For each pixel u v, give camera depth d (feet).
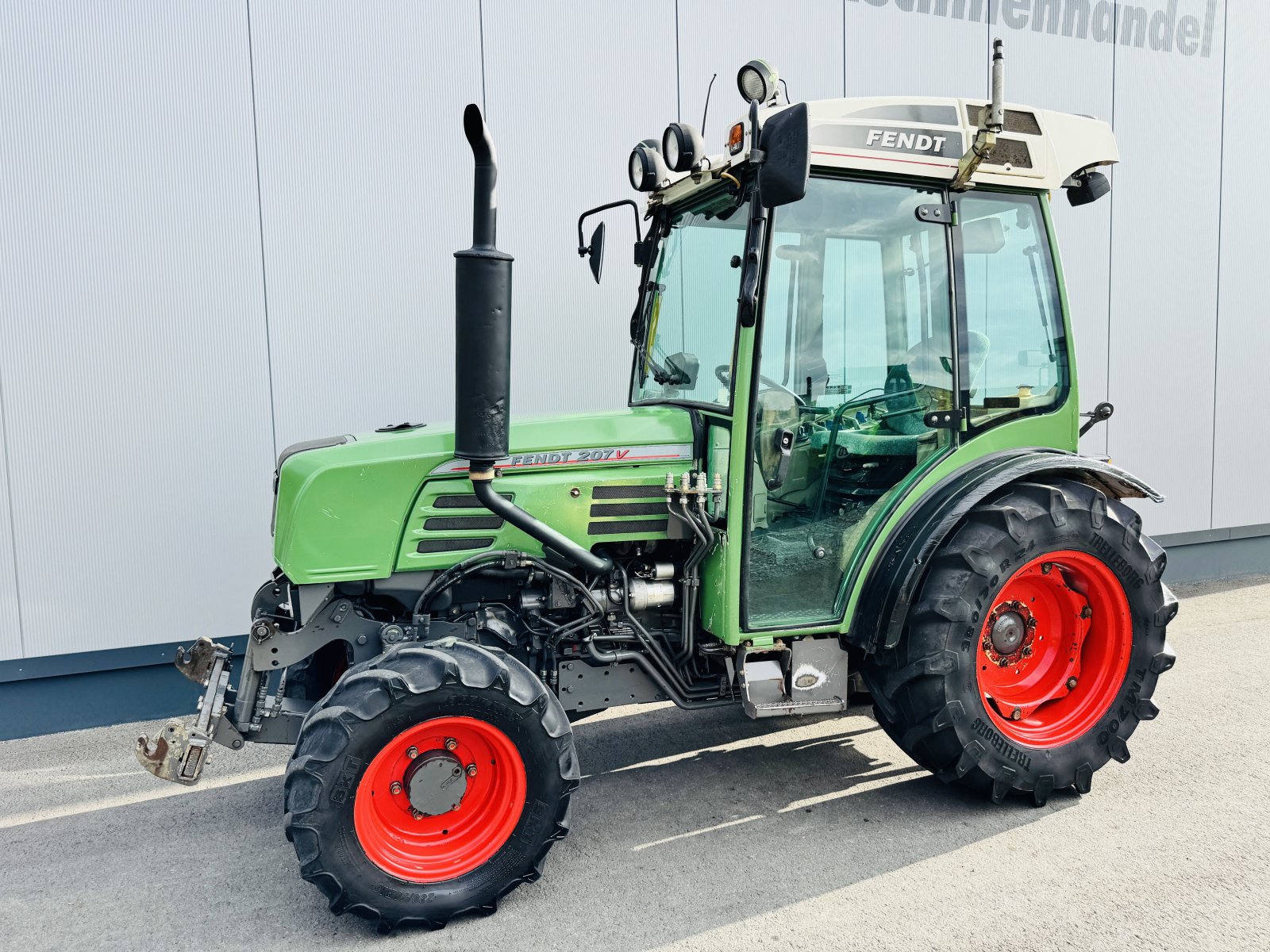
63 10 12.21
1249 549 20.83
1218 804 9.55
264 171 13.33
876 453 9.61
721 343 9.32
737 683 9.59
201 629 13.55
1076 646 10.08
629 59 15.11
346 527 8.68
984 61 17.67
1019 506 9.32
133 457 13.01
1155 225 19.25
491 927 7.67
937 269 9.62
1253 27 19.85
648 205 10.93
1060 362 10.41
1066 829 9.11
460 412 7.95
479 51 14.21
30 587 12.66
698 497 9.04
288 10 13.21
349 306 13.96
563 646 9.31
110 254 12.70
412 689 7.43
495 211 7.78
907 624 9.27
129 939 7.62
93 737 12.74
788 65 16.11
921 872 8.33
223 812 10.18
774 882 8.23
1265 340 20.77
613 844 9.08
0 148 12.12
